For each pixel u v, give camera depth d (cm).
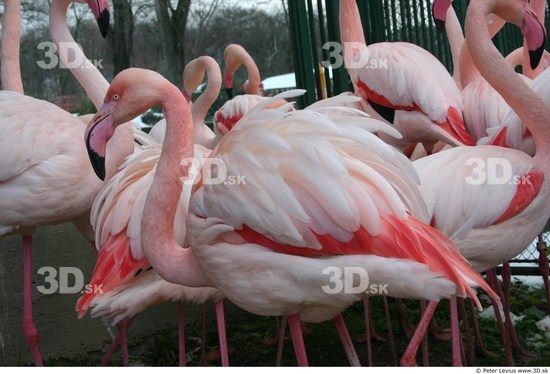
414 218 237
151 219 263
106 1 345
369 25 595
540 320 415
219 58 891
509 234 288
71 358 381
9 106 327
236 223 237
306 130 237
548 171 301
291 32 545
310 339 396
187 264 262
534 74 452
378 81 415
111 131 265
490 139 351
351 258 227
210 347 400
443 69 412
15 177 320
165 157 264
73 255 387
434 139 405
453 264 229
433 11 368
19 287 371
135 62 829
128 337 399
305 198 228
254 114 246
